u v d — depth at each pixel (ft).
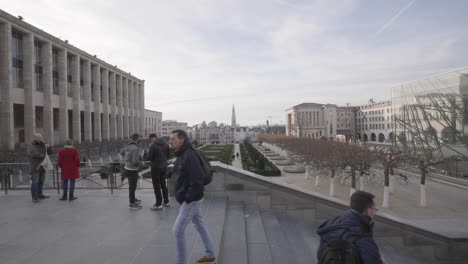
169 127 557.33
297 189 29.48
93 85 185.68
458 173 88.07
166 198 27.30
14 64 116.67
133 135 27.20
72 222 22.81
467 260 23.08
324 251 9.54
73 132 158.92
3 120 108.78
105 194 33.42
